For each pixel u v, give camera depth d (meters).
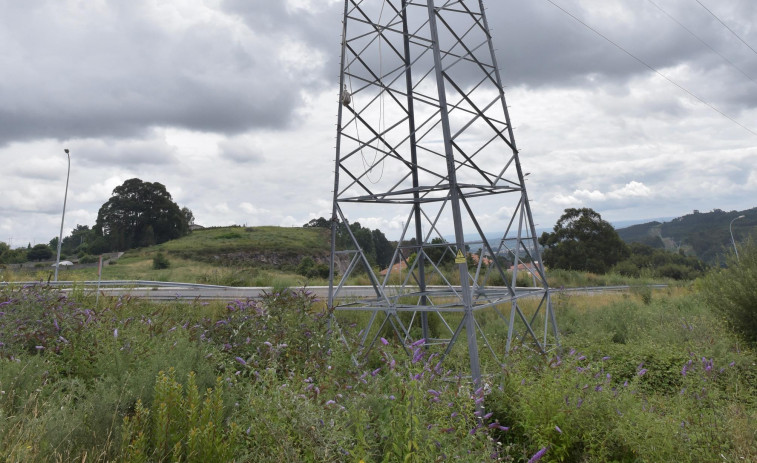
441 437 3.87
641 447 4.61
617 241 53.84
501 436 5.58
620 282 34.34
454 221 7.08
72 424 3.60
